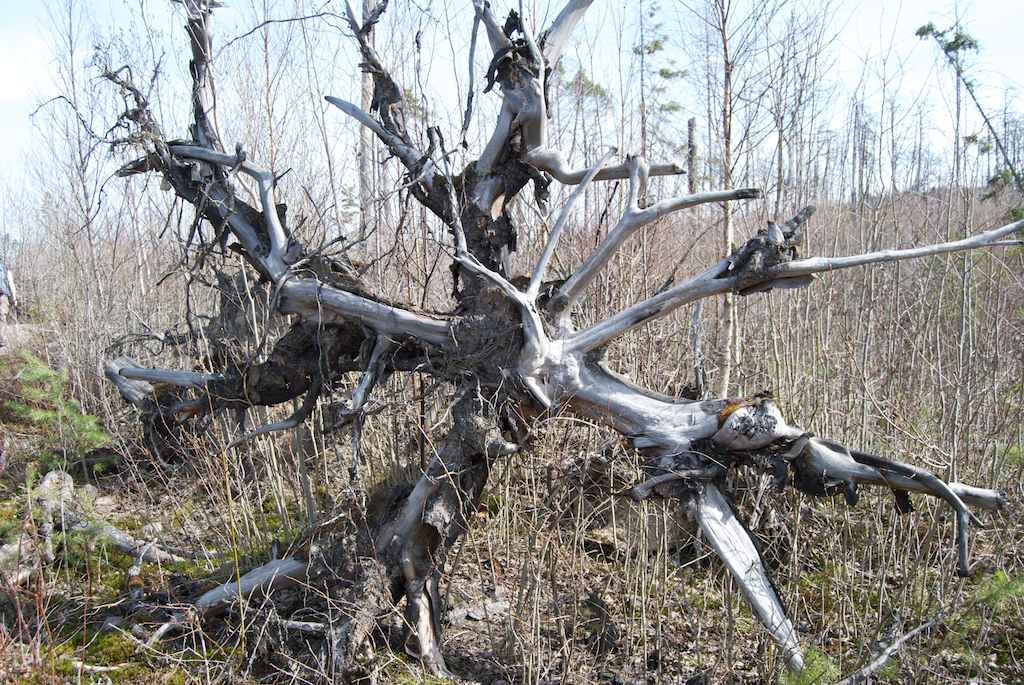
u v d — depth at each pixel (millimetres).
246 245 3766
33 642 3186
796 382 4836
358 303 3424
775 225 3119
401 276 4414
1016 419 4051
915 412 4504
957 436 4172
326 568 3287
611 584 3986
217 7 3924
